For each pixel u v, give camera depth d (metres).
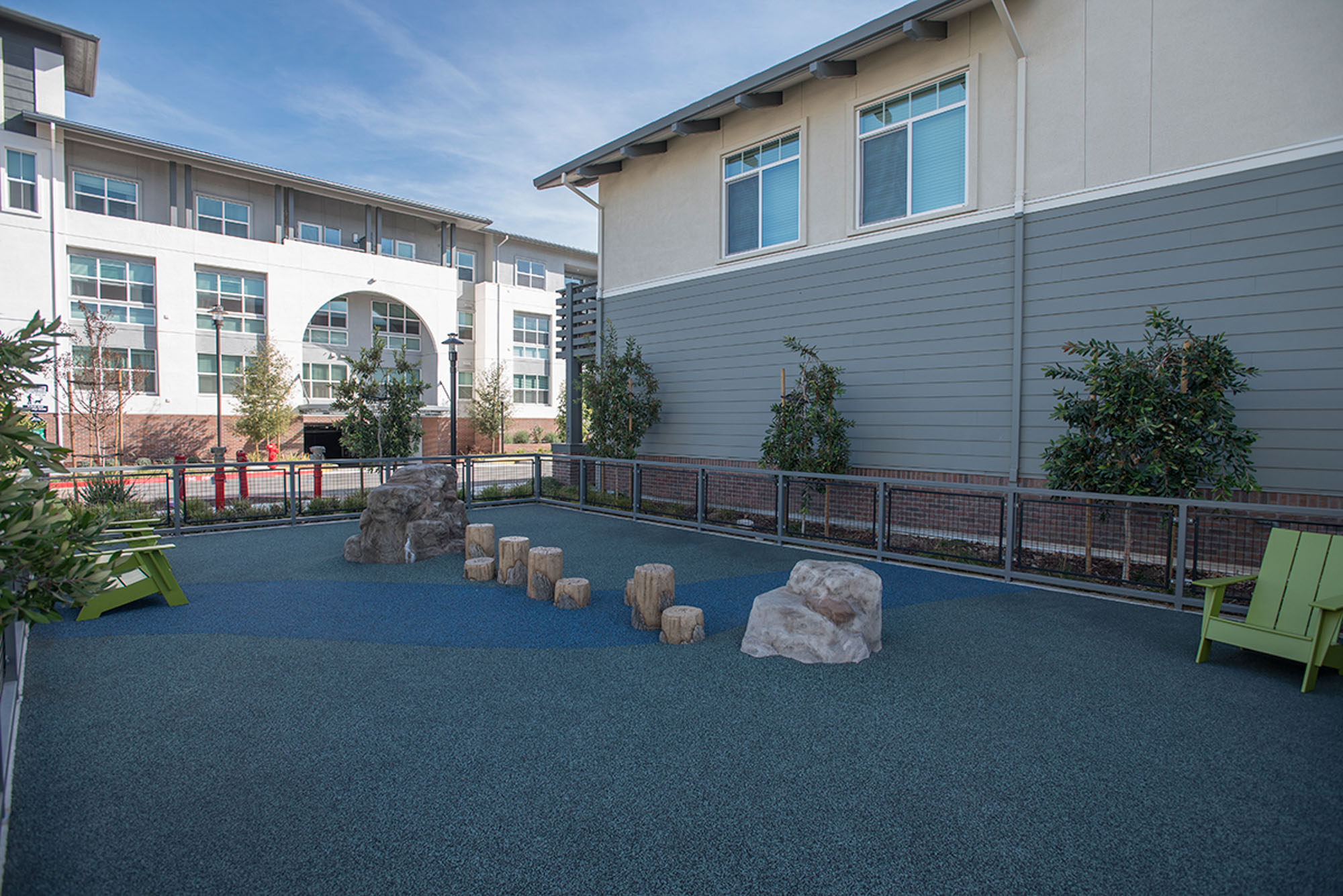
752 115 11.12
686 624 4.73
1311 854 2.44
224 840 2.50
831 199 10.11
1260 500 6.67
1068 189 7.81
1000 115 8.38
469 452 31.41
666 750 3.20
